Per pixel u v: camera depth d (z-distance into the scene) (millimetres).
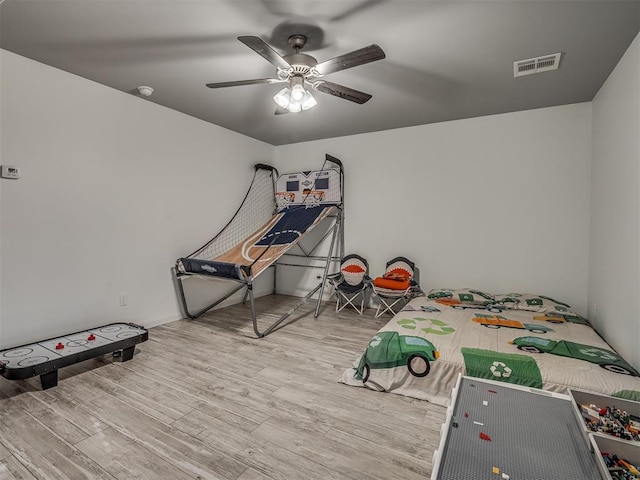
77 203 3105
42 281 2891
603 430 1265
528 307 3482
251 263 3793
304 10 2031
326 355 3096
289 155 5590
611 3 1922
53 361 2383
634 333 2258
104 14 2107
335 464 1712
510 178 3947
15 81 2670
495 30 2209
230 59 2695
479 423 1312
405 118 4152
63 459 1711
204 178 4398
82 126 3105
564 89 3201
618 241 2592
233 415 2127
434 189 4402
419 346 2471
